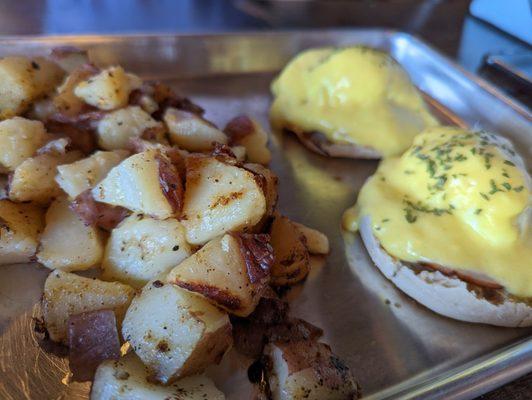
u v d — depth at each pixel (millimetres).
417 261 168
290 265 167
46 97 211
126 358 136
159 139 193
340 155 237
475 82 265
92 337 140
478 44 357
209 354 136
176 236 155
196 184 158
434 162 188
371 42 311
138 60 276
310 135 239
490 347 161
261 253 146
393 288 179
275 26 356
